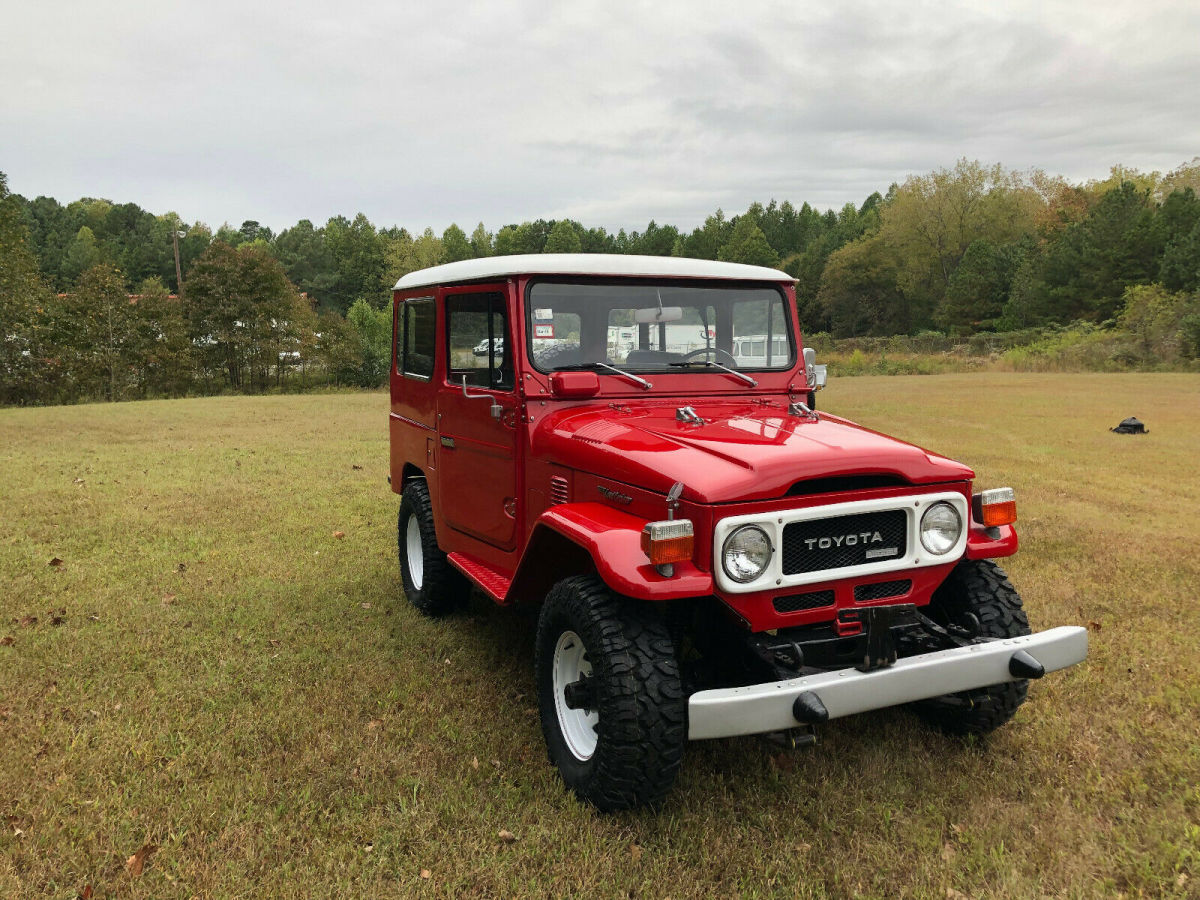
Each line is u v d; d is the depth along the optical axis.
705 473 2.99
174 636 4.94
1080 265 53.69
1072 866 2.87
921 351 44.84
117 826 3.06
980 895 2.73
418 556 5.59
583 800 3.19
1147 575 5.95
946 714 3.70
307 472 10.59
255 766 3.48
